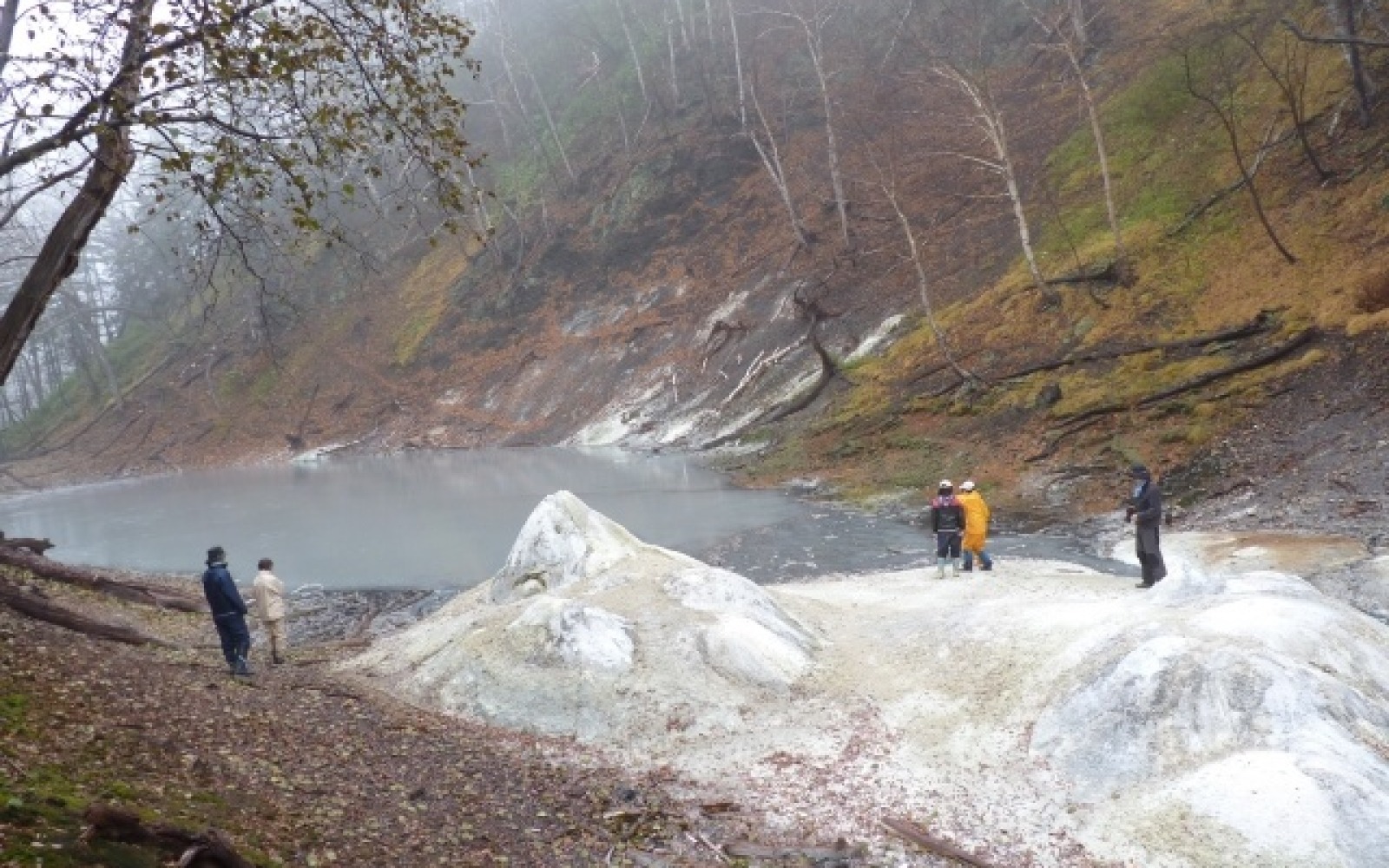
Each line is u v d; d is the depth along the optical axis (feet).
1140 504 44.57
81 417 239.71
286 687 40.19
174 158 24.77
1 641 31.60
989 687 36.11
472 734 37.11
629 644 41.29
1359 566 44.96
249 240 29.35
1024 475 77.30
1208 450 69.21
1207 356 79.77
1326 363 70.69
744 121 159.74
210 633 57.06
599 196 190.49
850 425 101.50
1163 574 44.37
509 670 41.09
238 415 201.46
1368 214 79.82
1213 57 112.37
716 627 41.57
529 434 155.63
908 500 79.46
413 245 215.31
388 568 75.97
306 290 211.61
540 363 170.60
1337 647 31.53
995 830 28.89
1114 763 29.68
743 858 27.27
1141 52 126.00
